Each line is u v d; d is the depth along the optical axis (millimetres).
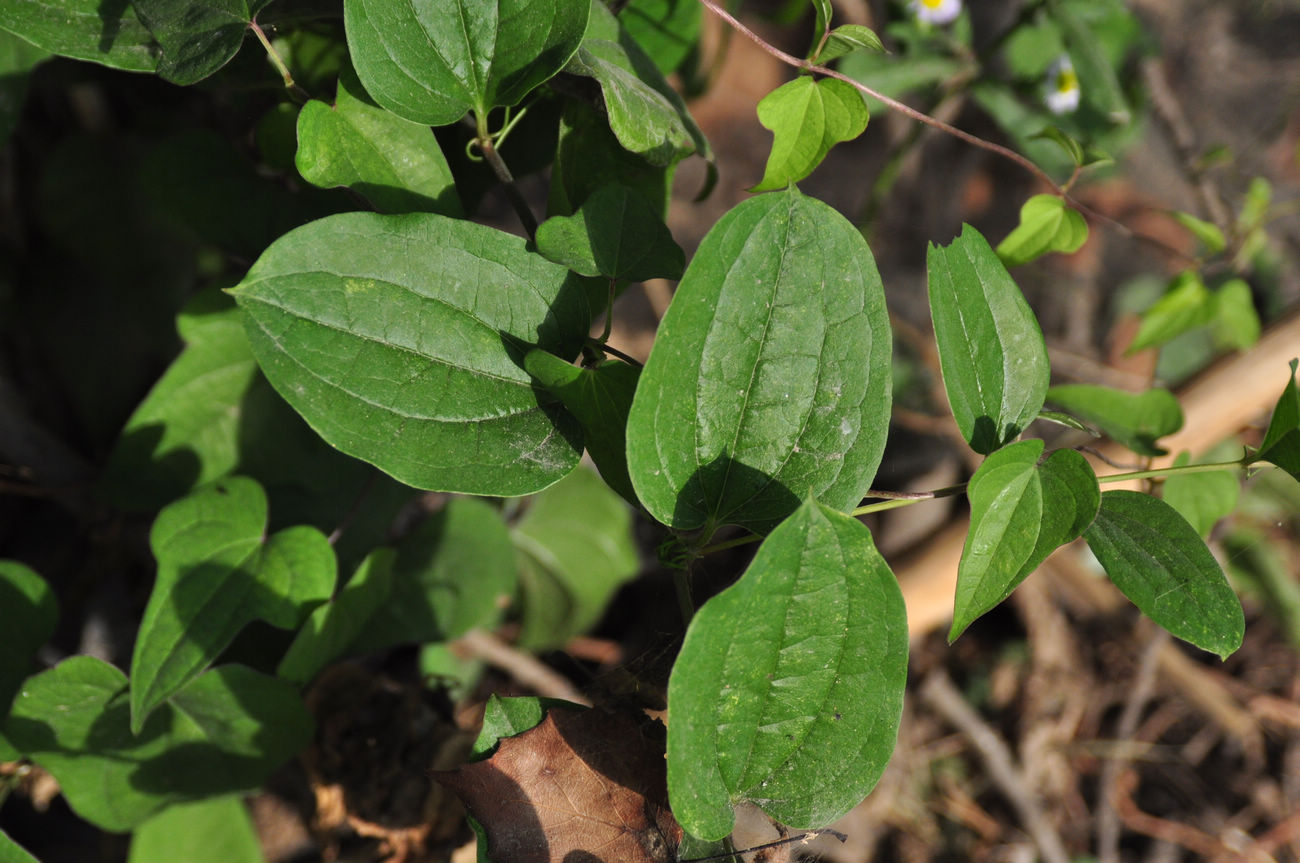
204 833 809
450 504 830
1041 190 1454
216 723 755
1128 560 653
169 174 764
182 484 796
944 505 1101
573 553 960
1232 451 1029
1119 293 1455
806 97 690
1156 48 1064
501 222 1067
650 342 1218
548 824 658
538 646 963
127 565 873
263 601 732
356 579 756
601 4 714
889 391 652
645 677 671
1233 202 1455
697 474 648
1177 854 1150
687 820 637
